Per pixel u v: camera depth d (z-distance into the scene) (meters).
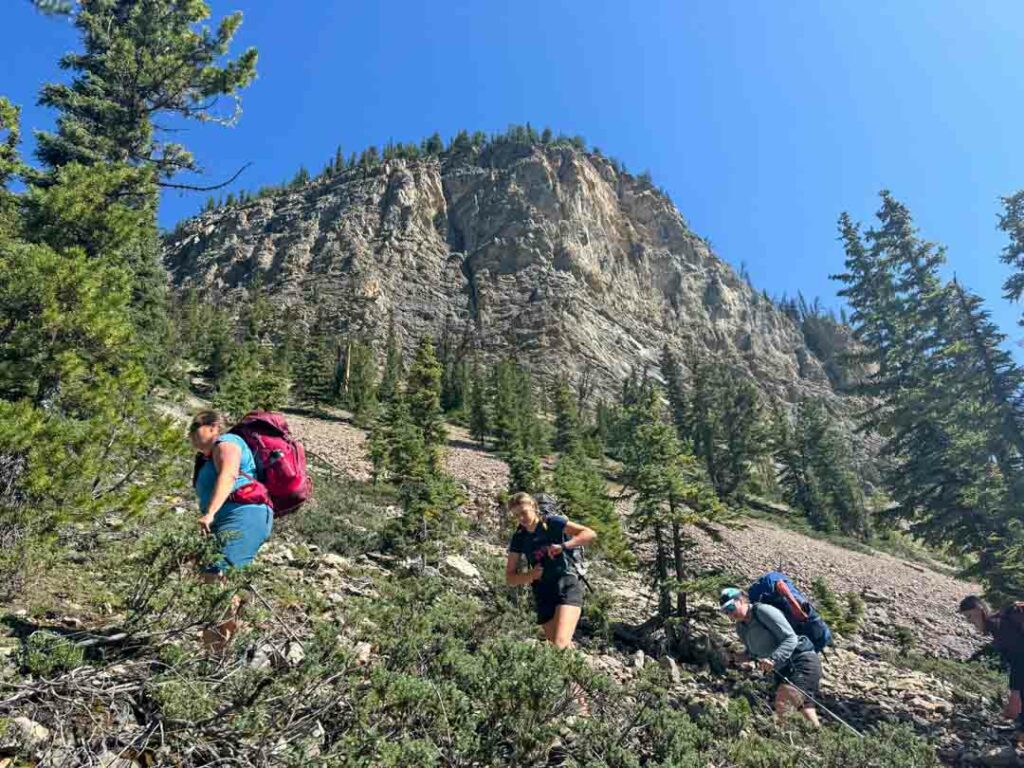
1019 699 6.41
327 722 2.80
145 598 3.23
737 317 156.25
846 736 4.06
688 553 10.53
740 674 8.20
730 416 56.25
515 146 171.12
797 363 155.38
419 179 156.75
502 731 2.93
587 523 13.23
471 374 81.75
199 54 18.00
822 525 48.81
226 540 3.21
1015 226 14.83
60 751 2.23
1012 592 12.94
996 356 15.48
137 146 17.81
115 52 17.06
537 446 46.91
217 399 21.28
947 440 16.39
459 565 9.38
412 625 3.88
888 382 18.36
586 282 139.75
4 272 6.72
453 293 132.62
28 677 2.54
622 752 3.10
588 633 8.44
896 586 25.55
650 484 9.34
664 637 8.59
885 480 17.48
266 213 151.88
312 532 9.84
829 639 5.65
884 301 18.91
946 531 15.48
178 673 2.76
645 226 174.12
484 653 3.27
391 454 19.11
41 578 4.16
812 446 54.84
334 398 57.81
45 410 6.02
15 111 11.64
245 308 106.94
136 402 6.41
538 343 114.12
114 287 7.77
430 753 2.39
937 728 7.69
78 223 9.88
